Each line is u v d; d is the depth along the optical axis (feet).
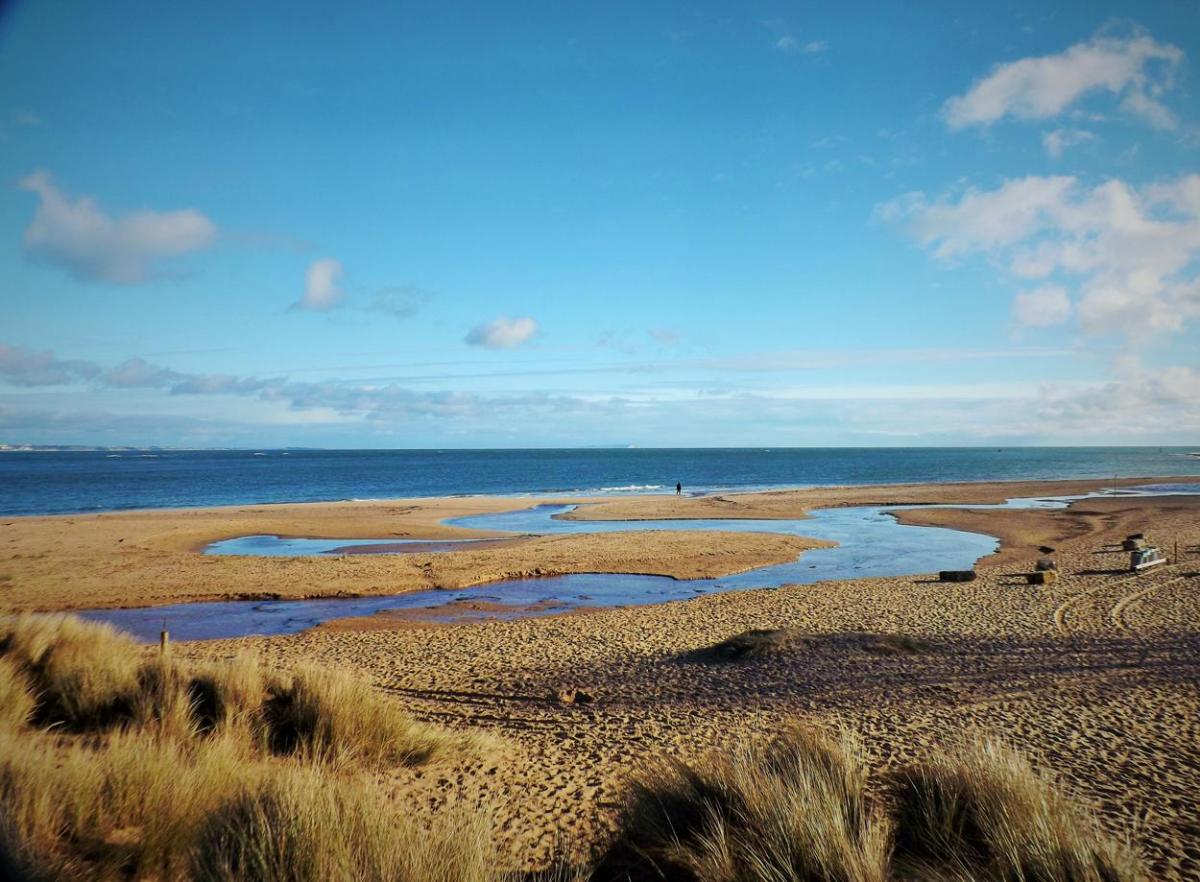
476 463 546.26
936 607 57.16
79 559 81.66
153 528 111.24
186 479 308.19
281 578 73.46
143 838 14.34
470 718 31.53
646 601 65.98
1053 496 191.01
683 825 16.01
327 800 14.32
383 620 57.62
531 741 27.86
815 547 98.99
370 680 38.14
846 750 18.62
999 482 267.39
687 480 315.58
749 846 13.75
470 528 124.16
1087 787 22.07
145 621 57.47
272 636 51.03
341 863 12.31
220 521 124.47
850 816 15.35
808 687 35.91
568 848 17.78
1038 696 33.42
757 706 32.68
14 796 14.51
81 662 27.61
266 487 261.85
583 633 50.06
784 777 16.67
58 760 17.81
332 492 238.48
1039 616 53.01
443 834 13.98
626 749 26.68
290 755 22.88
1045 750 25.82
